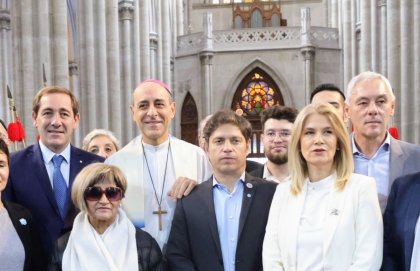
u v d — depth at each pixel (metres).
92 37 17.55
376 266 3.96
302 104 29.78
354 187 4.12
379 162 4.92
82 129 17.38
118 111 18.81
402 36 13.09
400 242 4.14
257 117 30.50
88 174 4.27
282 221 4.21
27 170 4.98
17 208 4.59
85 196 4.22
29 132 12.12
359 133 4.89
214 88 30.47
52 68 12.36
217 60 30.48
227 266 4.46
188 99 31.16
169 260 4.52
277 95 30.39
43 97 4.96
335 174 4.23
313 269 4.00
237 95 30.72
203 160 5.36
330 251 3.99
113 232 4.27
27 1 12.11
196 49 30.53
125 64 21.97
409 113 13.04
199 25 35.47
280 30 30.06
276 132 5.63
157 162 5.16
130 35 22.25
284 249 4.14
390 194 4.36
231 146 4.48
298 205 4.19
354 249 4.03
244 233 4.47
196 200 4.59
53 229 4.85
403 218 4.15
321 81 29.81
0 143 4.41
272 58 30.06
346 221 4.02
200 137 5.64
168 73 28.55
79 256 4.12
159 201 5.09
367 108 4.74
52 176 5.03
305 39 29.47
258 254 4.45
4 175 4.38
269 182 4.74
